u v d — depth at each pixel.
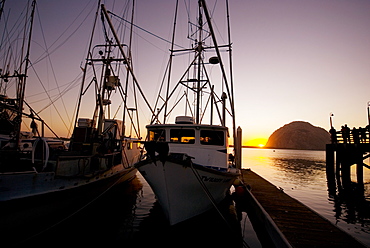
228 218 8.94
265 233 7.36
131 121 14.66
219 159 8.34
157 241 6.66
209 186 7.50
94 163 10.57
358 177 17.09
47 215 7.10
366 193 15.49
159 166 6.39
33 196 6.51
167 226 7.00
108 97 12.89
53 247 6.19
